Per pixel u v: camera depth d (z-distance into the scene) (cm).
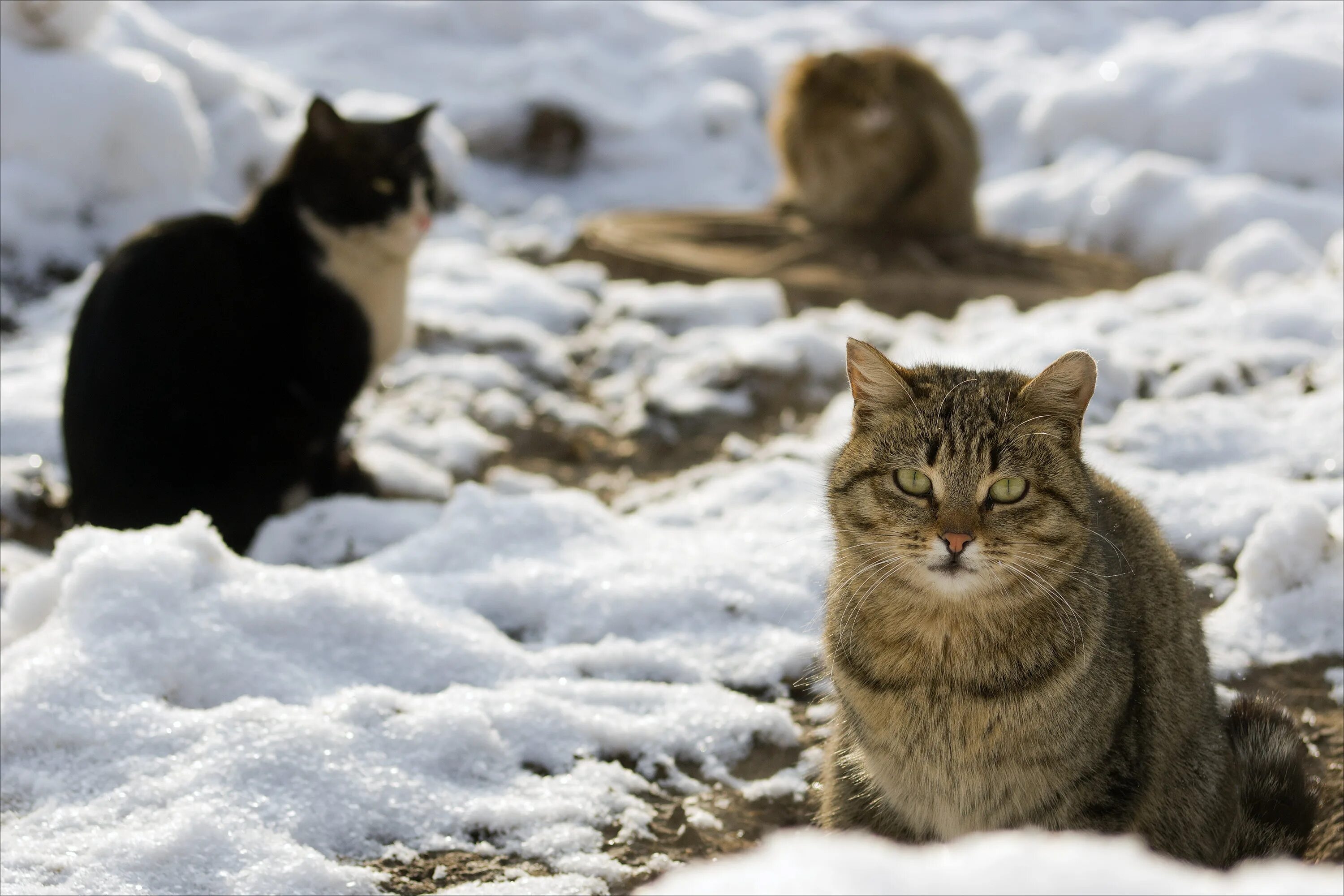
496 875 471
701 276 1445
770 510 812
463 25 2623
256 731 511
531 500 771
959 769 469
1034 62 2692
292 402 948
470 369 1188
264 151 1730
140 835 456
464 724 533
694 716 579
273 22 2589
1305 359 985
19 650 566
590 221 1758
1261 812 493
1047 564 466
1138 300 1216
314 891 446
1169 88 2061
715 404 1097
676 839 508
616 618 657
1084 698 450
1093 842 261
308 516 883
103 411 881
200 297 909
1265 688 603
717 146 2409
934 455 477
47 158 1400
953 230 1628
